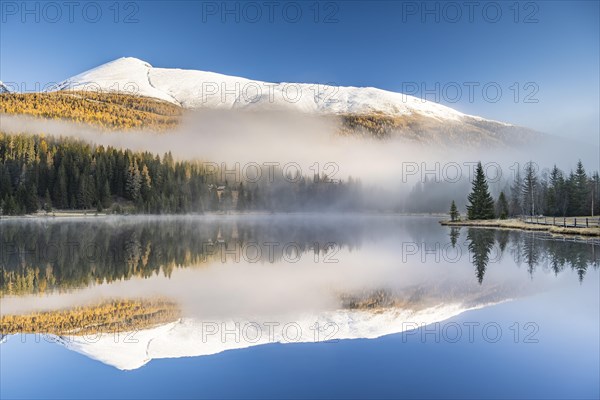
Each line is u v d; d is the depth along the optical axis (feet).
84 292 78.95
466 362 45.62
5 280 89.51
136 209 442.91
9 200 377.91
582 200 363.56
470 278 91.86
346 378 42.29
